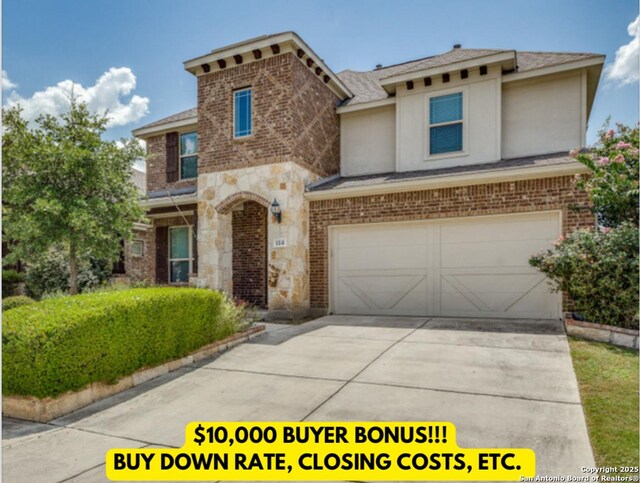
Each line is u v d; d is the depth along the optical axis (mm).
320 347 6859
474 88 10398
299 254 10086
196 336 6379
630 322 6477
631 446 3281
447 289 9320
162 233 13492
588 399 4230
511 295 8773
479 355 5984
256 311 9672
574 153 7559
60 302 5246
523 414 3982
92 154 8875
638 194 6859
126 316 5281
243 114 10734
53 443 3855
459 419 3943
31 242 8758
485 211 8859
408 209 9570
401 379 5109
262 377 5469
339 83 12039
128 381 5293
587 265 6719
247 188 10406
